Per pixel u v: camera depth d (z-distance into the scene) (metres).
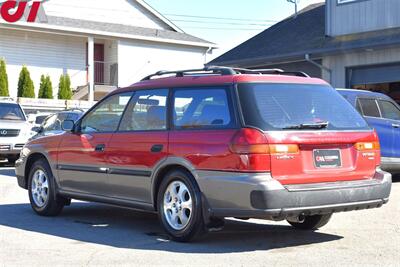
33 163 9.27
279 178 6.36
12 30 29.22
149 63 32.72
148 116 7.55
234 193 6.39
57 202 8.91
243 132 6.41
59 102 25.47
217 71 7.30
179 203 7.01
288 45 20.14
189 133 6.93
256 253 6.53
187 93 7.21
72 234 7.68
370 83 17.66
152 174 7.27
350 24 18.47
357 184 6.82
